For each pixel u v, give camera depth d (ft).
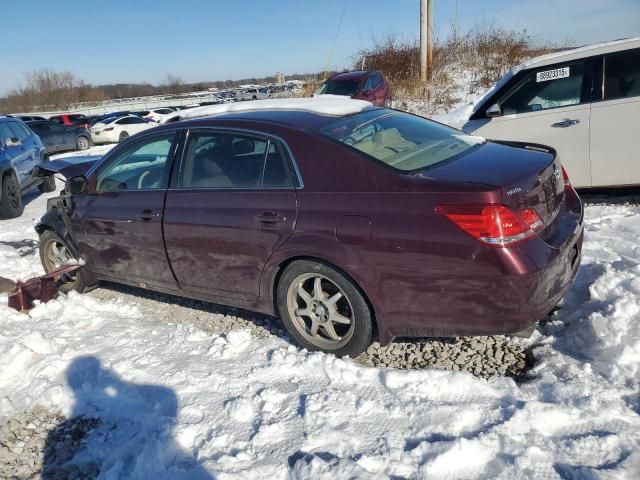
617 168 18.75
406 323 10.24
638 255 14.24
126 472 8.80
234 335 12.34
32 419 10.47
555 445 8.25
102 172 15.02
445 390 9.88
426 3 58.80
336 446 8.75
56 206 16.43
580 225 11.16
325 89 47.73
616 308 10.71
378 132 11.95
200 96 183.93
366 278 10.20
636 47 18.31
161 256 13.53
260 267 11.70
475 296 9.41
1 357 12.30
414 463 8.20
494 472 7.94
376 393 10.05
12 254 21.36
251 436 9.16
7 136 31.37
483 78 60.70
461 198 9.29
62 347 12.95
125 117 77.05
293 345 12.16
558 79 19.49
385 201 9.97
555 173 11.09
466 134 13.38
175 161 13.20
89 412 10.47
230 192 12.00
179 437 9.20
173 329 13.61
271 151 11.58
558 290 9.87
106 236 14.75
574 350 10.76
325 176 10.77
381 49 68.85
